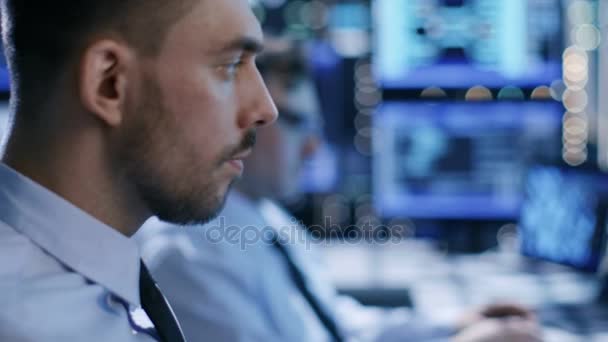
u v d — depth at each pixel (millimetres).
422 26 2152
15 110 574
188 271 1191
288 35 2229
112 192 574
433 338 1319
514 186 2170
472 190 2180
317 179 2229
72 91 547
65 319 536
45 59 547
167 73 552
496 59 2148
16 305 522
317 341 1357
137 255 602
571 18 2143
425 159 2186
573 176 1932
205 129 570
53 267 560
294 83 1421
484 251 2215
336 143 2230
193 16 555
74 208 567
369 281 1902
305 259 1547
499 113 2160
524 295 1808
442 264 2094
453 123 2170
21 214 565
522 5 2131
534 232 2072
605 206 1813
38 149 566
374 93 2203
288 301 1294
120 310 581
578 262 1871
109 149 561
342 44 2223
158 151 561
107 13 538
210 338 1180
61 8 539
